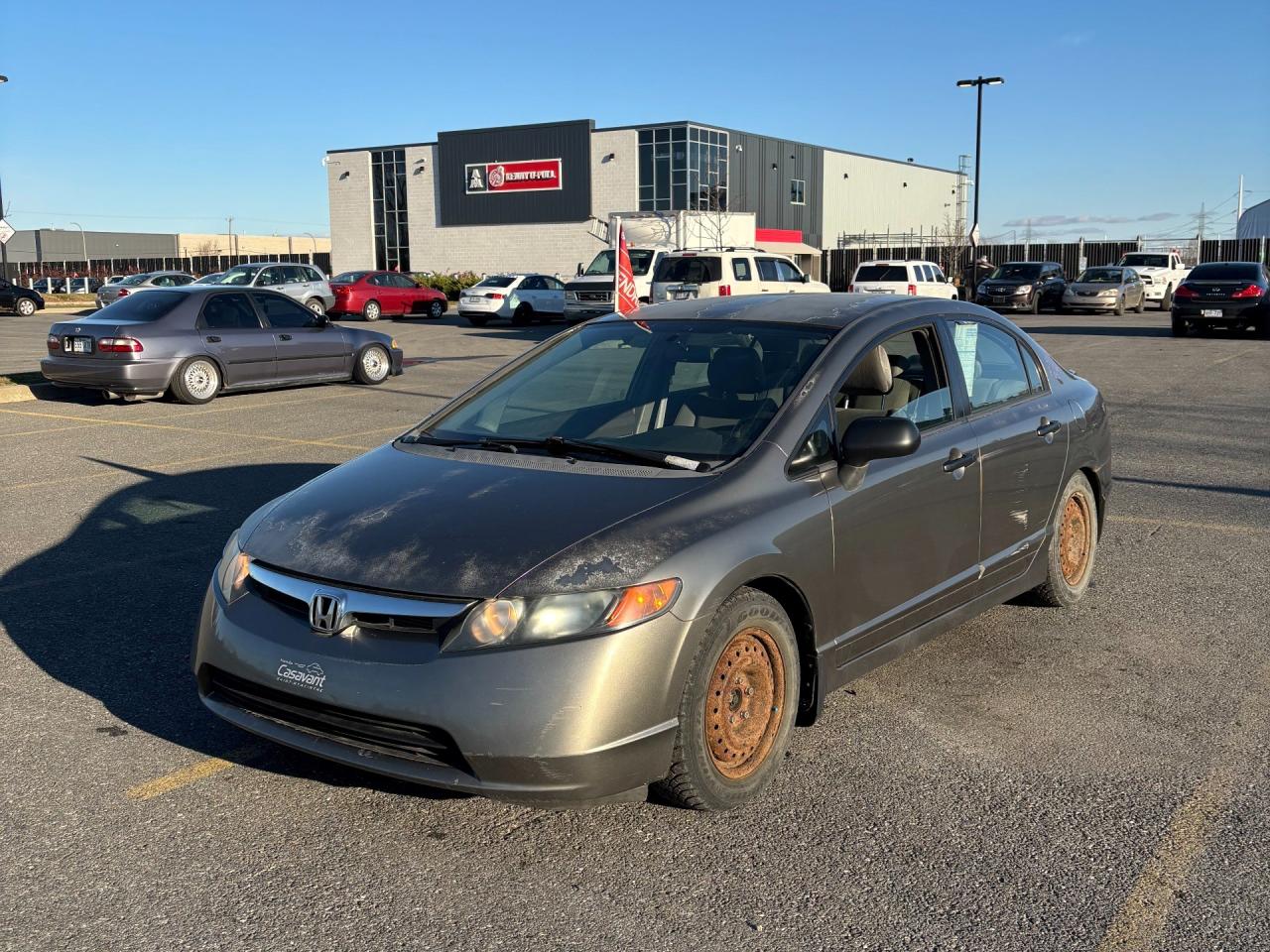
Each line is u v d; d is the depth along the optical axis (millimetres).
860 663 4160
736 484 3740
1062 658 5047
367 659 3285
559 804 3232
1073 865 3328
